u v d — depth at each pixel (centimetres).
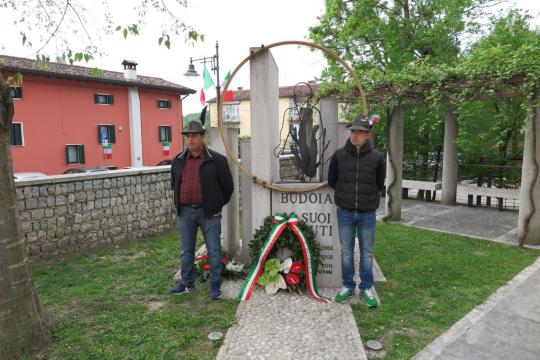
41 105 1593
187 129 349
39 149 1599
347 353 269
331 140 421
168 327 314
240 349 277
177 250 544
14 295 270
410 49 932
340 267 396
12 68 1409
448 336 301
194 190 358
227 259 448
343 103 738
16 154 1530
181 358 272
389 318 328
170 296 379
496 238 582
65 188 514
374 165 340
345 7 1042
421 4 928
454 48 942
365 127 327
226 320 319
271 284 377
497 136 809
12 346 268
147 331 307
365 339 296
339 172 352
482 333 304
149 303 364
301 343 283
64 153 1684
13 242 271
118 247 559
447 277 417
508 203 896
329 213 392
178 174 364
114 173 570
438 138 906
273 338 290
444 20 889
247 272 434
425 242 555
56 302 367
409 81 582
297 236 378
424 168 928
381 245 541
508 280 409
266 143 399
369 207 344
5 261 266
